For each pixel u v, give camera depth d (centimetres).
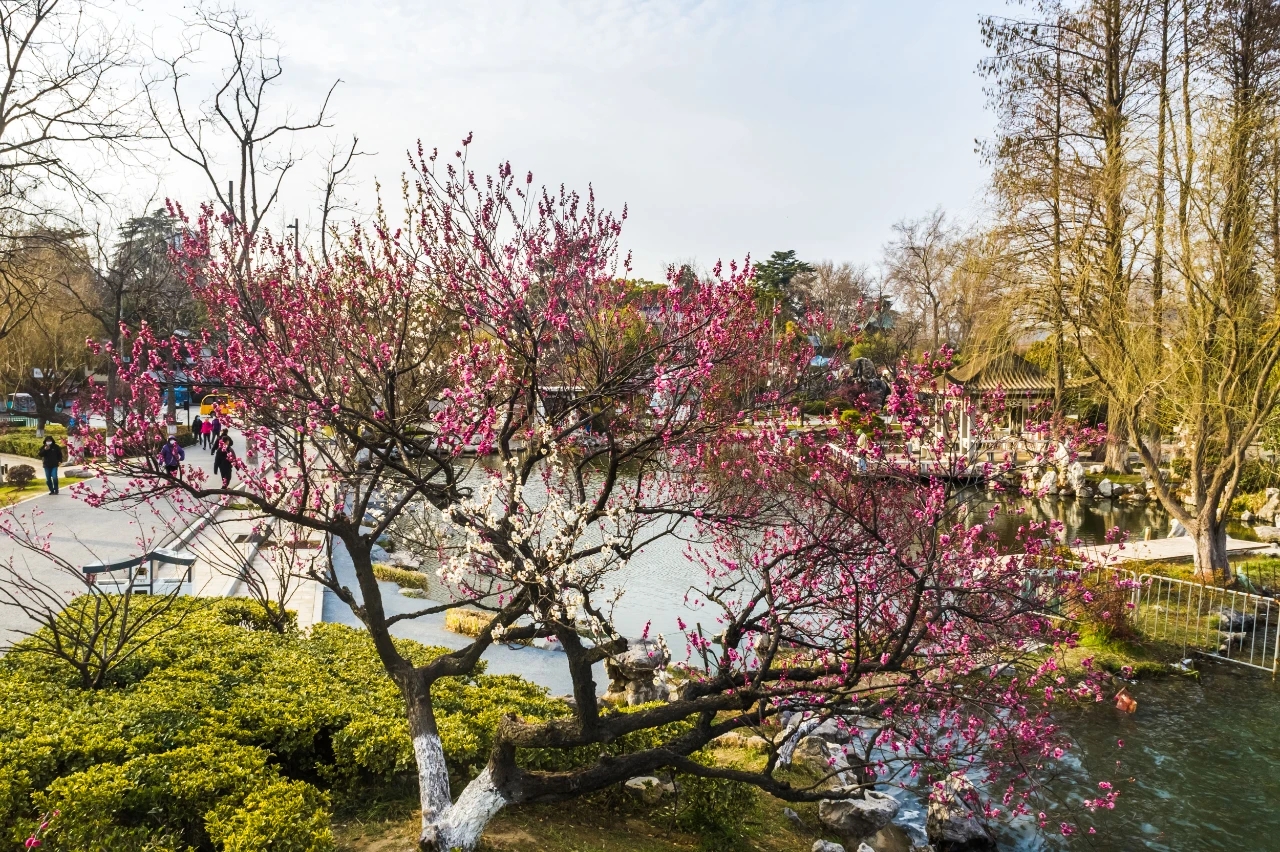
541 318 729
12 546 1598
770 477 758
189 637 949
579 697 623
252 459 1368
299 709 745
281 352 687
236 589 1452
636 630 1433
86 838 530
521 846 637
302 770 716
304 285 795
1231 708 1230
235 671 852
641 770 643
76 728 649
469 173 700
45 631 930
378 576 1794
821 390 824
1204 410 1798
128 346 2836
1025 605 638
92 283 3319
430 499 721
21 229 2384
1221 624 1545
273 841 537
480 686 948
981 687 717
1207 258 1728
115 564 1049
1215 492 1789
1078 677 1298
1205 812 938
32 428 4184
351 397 822
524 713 845
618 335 767
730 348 702
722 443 762
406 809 671
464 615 1460
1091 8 2339
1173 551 2059
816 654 755
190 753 627
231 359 652
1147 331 1866
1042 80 2409
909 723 721
